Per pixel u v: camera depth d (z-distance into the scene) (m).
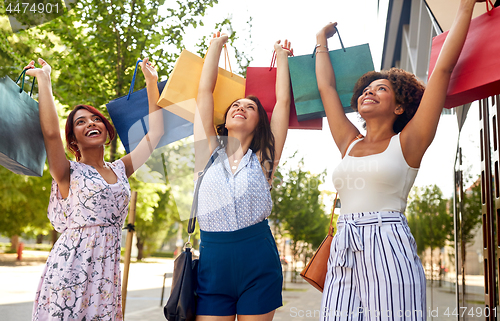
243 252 1.95
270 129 2.26
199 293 1.99
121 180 2.25
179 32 3.43
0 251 22.86
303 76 2.32
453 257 4.85
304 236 8.67
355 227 1.92
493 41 1.84
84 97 3.81
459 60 1.93
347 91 2.28
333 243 1.99
